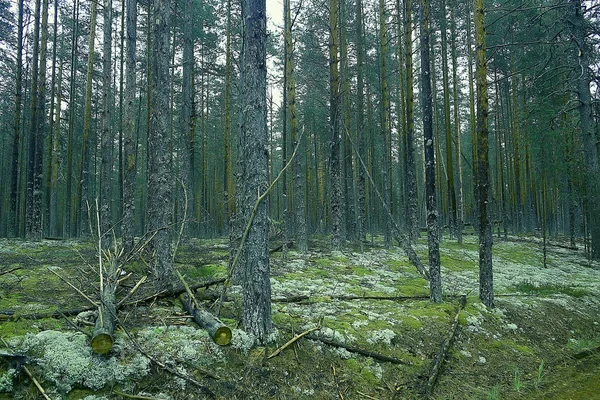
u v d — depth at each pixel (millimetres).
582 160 16672
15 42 21047
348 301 7805
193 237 20047
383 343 6047
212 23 20844
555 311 8867
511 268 13695
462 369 6059
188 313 5871
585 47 15141
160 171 7977
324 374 5164
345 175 17297
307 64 21453
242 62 6000
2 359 4129
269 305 5469
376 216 24578
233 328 5535
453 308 7812
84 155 19438
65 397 3939
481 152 8680
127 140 9906
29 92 26938
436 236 8297
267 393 4617
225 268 9375
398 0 17922
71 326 5051
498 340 7141
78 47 25094
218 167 35344
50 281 7281
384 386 5258
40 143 16078
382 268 11297
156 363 4465
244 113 5621
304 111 26312
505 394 5609
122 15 20453
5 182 30938
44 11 16438
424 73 8398
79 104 26750
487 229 8562
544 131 17453
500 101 25828
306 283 8750
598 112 16219
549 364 6734
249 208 5488
